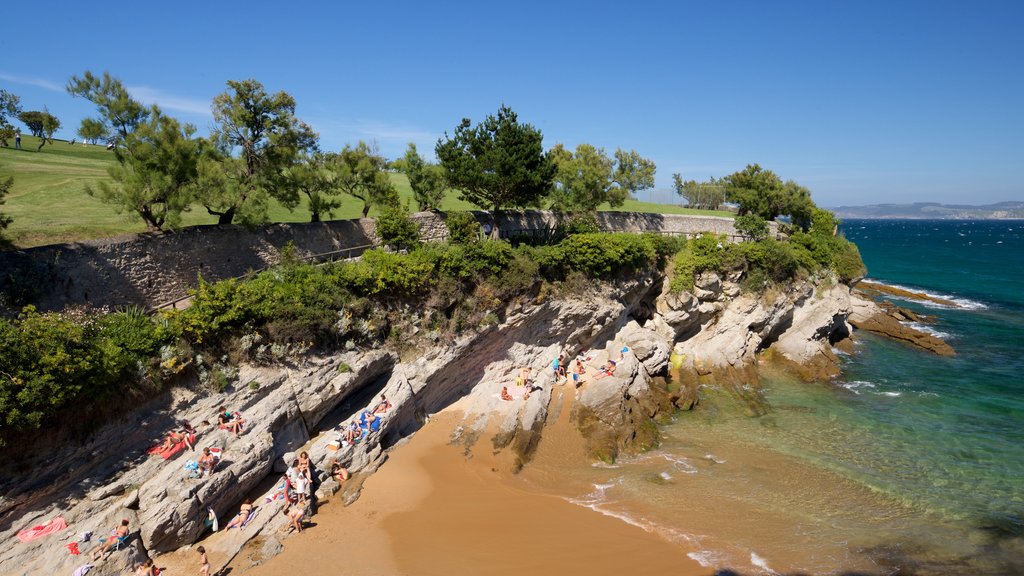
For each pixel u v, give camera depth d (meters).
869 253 161.75
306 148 34.69
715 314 45.88
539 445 30.20
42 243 23.33
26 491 17.14
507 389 34.34
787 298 47.94
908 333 55.12
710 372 42.75
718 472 28.14
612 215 56.03
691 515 24.27
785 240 61.94
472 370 34.44
